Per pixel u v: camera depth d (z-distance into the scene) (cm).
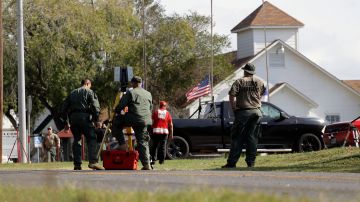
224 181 3878
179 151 9894
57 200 2614
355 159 5775
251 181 3875
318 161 5962
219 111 9944
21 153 11081
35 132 15362
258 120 6044
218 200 2525
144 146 5912
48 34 16350
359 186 3488
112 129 6072
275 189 3275
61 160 13375
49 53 16300
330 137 10206
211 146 9906
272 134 9962
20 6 11181
